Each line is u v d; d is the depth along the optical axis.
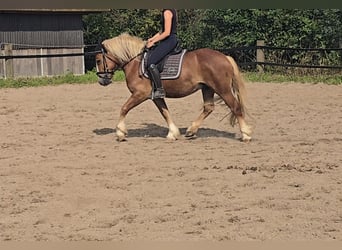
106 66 9.61
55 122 12.16
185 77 9.33
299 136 10.12
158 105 9.95
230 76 9.32
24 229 5.54
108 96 16.75
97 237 5.27
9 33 24.75
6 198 6.57
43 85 20.23
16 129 11.31
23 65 25.03
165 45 9.36
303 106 13.86
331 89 17.17
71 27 26.55
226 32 24.86
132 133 10.75
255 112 13.01
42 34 25.69
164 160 8.35
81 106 14.62
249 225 5.53
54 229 5.53
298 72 21.36
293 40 22.94
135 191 6.79
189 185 7.00
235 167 7.82
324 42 23.11
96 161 8.36
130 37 9.62
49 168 7.96
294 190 6.70
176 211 5.99
